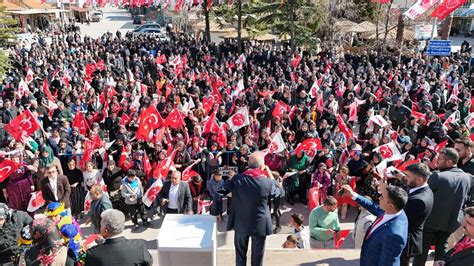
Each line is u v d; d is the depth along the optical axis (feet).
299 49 94.94
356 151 31.89
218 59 83.46
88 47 94.43
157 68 68.85
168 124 38.04
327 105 49.39
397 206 11.76
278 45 115.24
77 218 30.71
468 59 84.48
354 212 32.19
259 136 39.04
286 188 33.78
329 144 36.78
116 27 203.41
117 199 30.17
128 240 11.98
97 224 22.22
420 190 14.20
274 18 96.02
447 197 15.30
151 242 28.04
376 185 29.45
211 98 46.98
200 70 67.41
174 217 15.35
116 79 62.69
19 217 17.95
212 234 14.21
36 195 28.04
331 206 22.24
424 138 33.86
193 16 141.28
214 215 15.12
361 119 49.57
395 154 31.04
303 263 16.60
